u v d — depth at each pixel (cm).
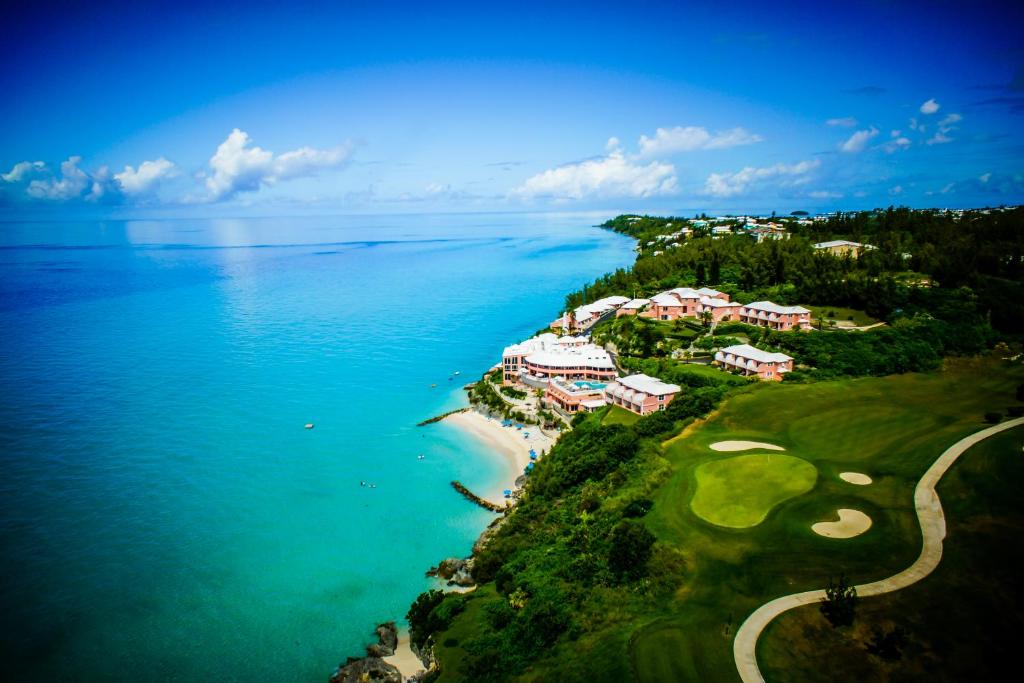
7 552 11712
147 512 13200
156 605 10388
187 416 18725
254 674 8994
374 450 16350
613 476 12131
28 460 15562
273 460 15750
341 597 10606
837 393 14925
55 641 9556
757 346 18450
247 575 11169
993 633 7231
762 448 12494
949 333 17425
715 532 9756
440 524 12781
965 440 11775
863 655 7112
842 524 9619
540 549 10662
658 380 16638
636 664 7419
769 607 8025
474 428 17662
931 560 8588
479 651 8519
